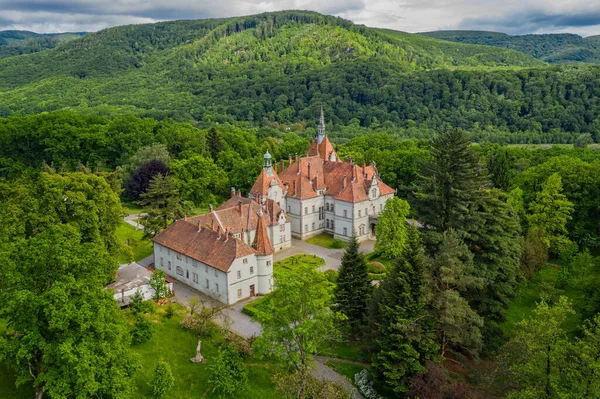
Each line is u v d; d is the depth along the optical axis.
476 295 66.38
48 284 46.19
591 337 48.34
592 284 69.25
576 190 106.12
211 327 68.75
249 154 172.00
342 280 70.69
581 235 106.19
